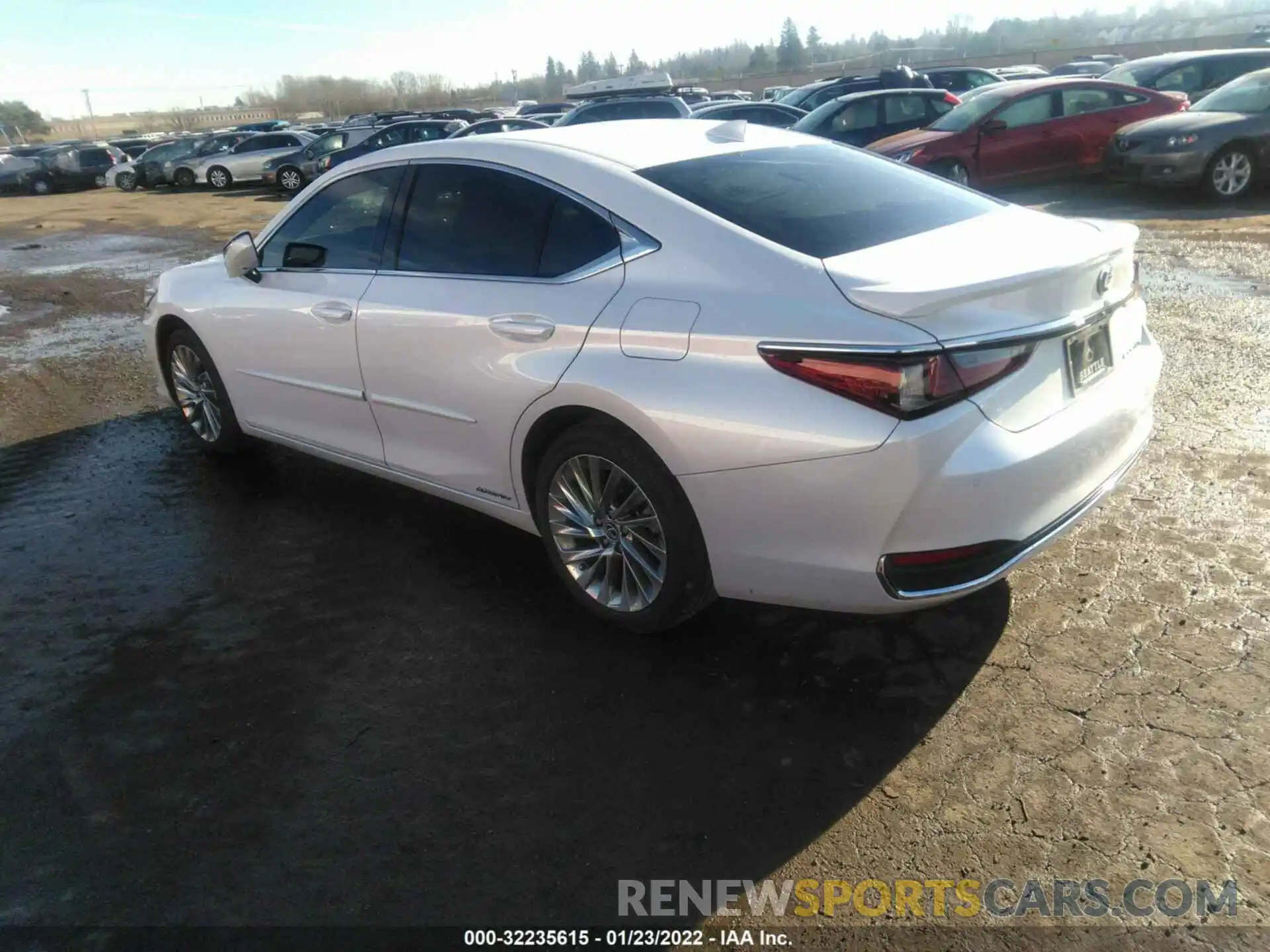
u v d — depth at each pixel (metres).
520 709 2.89
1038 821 2.34
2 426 5.85
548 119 22.38
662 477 2.85
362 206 3.89
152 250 13.95
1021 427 2.54
